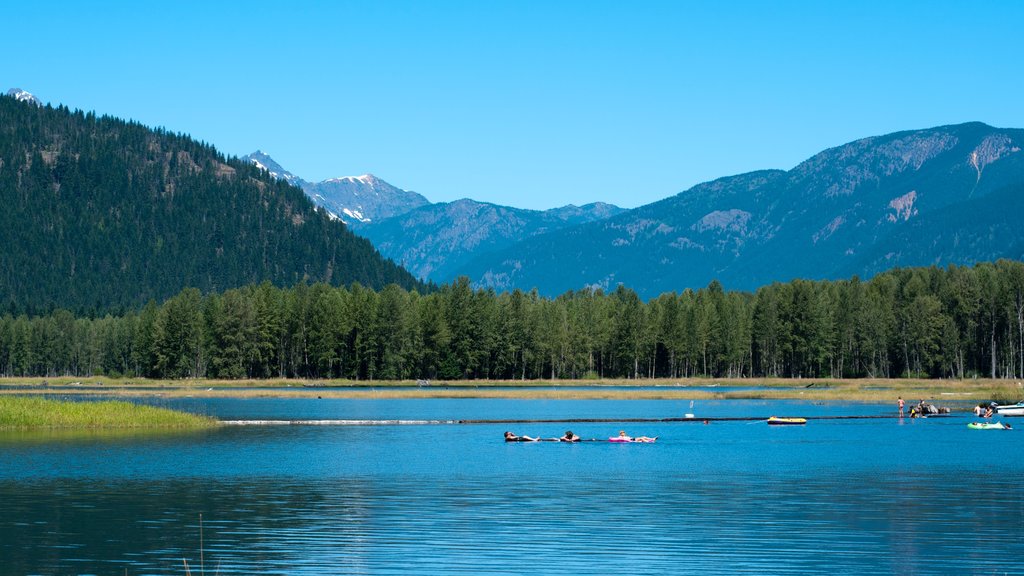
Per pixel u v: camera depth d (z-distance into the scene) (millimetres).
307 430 101812
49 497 58469
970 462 75500
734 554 44375
